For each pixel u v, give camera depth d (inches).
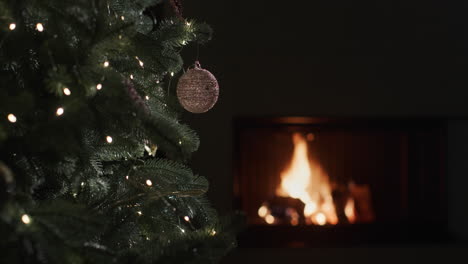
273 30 94.2
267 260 94.9
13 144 39.1
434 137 100.3
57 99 40.3
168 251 38.4
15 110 36.9
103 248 35.5
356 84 95.3
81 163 43.5
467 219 99.7
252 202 98.8
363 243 97.9
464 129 99.7
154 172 51.4
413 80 95.8
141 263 38.5
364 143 100.2
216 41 93.1
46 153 40.3
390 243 98.0
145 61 48.9
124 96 39.2
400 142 100.5
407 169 100.7
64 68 36.9
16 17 40.4
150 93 51.9
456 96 96.1
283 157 99.2
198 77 50.3
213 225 45.4
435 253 97.2
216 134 93.4
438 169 100.8
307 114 95.0
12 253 32.2
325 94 94.9
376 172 100.9
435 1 95.7
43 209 34.6
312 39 94.7
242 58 93.7
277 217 98.9
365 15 95.2
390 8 95.3
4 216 31.2
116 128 43.8
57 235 33.4
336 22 94.9
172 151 40.6
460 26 95.8
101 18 38.6
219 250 40.7
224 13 93.3
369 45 95.3
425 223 100.8
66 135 38.7
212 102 51.0
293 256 95.3
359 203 100.9
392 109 95.8
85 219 34.5
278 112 94.5
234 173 97.0
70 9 38.7
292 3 94.4
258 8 93.8
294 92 94.6
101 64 40.1
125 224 46.1
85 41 39.4
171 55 52.7
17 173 39.9
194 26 54.1
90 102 41.8
